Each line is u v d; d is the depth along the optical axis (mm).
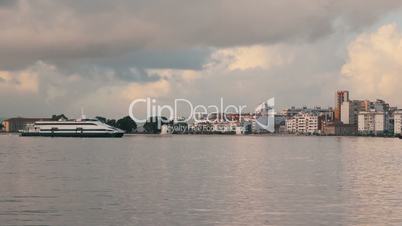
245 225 45344
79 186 70125
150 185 71562
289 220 47125
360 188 68375
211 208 52906
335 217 48344
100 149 185500
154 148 199875
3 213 49938
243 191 65375
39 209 52000
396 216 48750
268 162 119062
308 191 65375
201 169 98062
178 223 46156
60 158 131125
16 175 84562
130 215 49344
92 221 46781
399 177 83062
